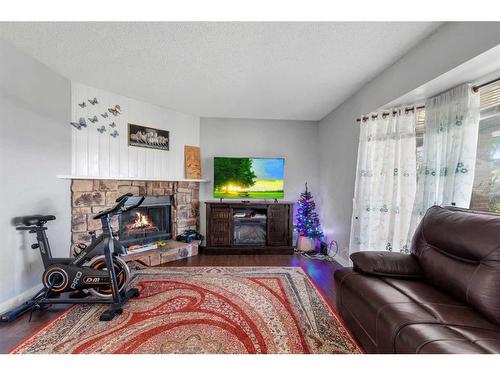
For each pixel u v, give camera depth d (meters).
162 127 3.71
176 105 3.64
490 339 1.03
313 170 4.38
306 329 1.81
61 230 2.65
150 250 3.42
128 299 2.22
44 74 2.42
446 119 2.00
